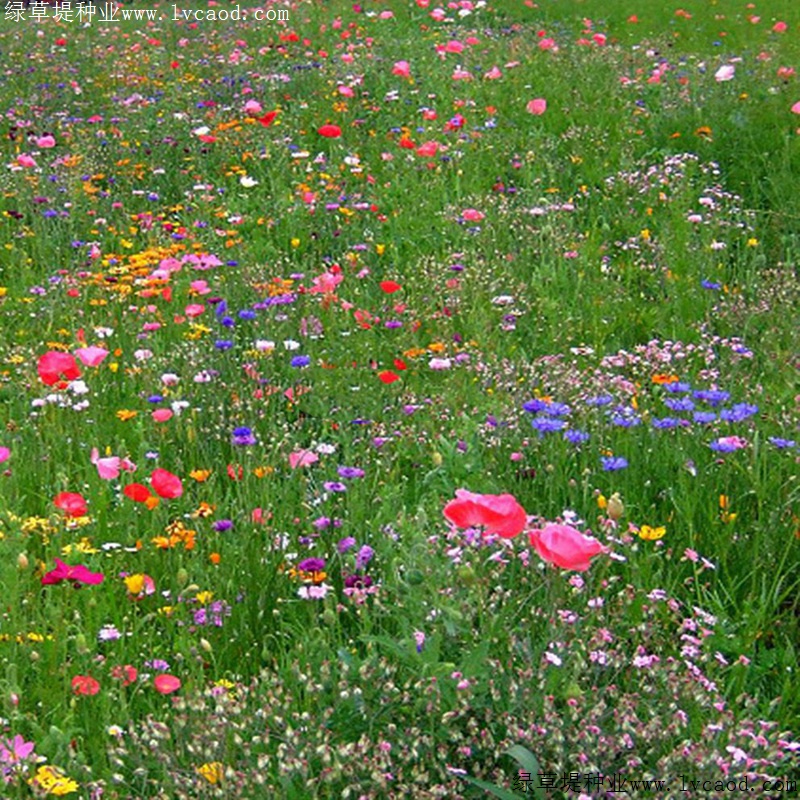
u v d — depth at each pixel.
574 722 2.76
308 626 3.45
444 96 10.70
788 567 3.75
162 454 4.58
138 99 10.61
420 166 8.58
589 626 3.11
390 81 11.40
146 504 3.92
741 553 3.75
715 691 3.02
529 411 4.49
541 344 5.92
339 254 7.27
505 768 2.77
